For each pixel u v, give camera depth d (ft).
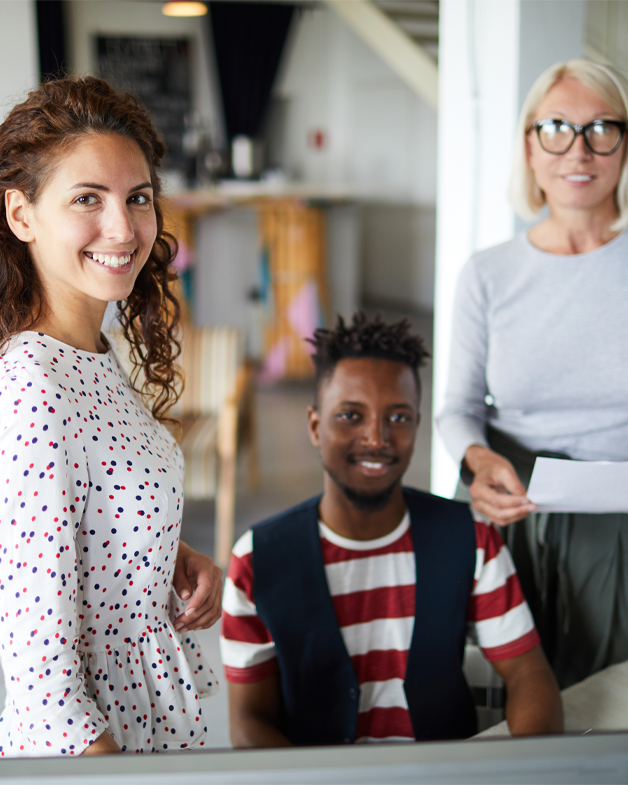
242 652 3.93
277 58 25.30
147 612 3.12
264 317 18.88
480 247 7.11
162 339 3.80
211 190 20.77
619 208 4.55
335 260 19.33
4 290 2.93
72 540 2.69
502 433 5.00
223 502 9.93
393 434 3.85
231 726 3.91
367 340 3.88
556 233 4.66
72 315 3.03
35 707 2.62
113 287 2.92
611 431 4.70
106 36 24.25
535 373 4.78
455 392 5.10
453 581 3.91
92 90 2.92
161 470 3.07
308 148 27.78
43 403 2.68
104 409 2.97
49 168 2.79
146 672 3.15
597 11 6.63
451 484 7.61
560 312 4.65
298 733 3.93
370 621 3.92
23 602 2.60
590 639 4.67
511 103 6.48
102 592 2.96
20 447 2.62
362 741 3.98
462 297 4.95
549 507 4.31
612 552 4.56
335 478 3.86
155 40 24.62
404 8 15.25
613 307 4.56
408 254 27.22
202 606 3.43
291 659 3.87
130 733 3.09
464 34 6.85
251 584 3.89
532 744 2.20
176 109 25.26
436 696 3.94
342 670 3.86
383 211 27.71
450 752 2.16
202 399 11.13
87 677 3.01
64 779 2.07
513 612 4.01
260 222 18.34
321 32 26.86
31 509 2.60
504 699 4.58
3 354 2.83
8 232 2.94
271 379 19.01
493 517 4.41
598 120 4.34
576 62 4.42
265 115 25.72
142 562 3.01
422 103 25.94
